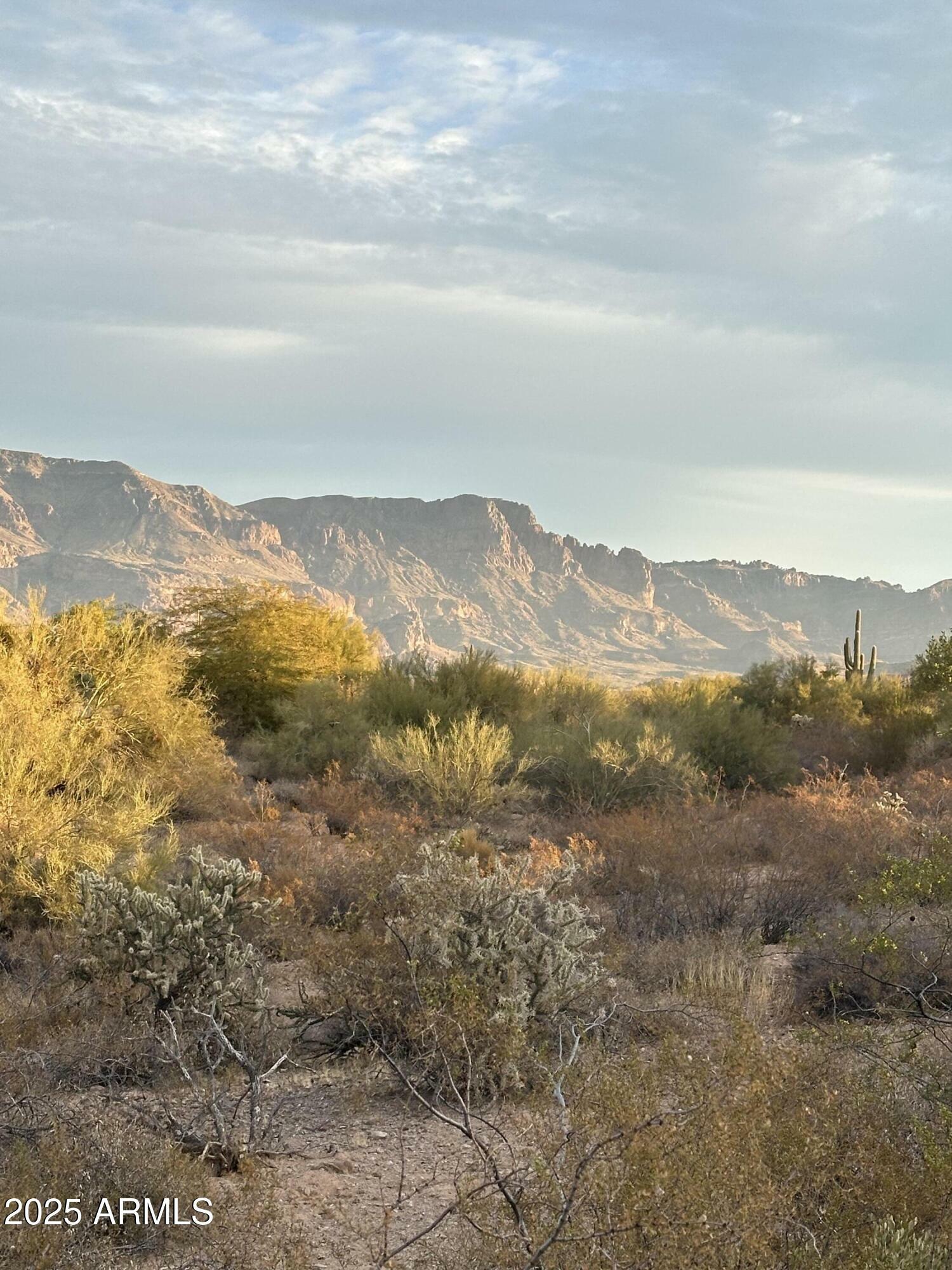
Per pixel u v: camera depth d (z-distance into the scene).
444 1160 4.98
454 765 15.96
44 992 7.22
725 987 7.29
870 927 7.54
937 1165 3.88
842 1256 3.42
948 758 21.86
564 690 23.47
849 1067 5.05
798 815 13.48
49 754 10.17
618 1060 4.52
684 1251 3.01
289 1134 5.36
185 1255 4.05
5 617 12.88
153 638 15.48
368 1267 3.89
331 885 9.68
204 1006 6.51
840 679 31.62
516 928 6.77
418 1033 5.80
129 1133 4.80
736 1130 3.38
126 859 10.09
